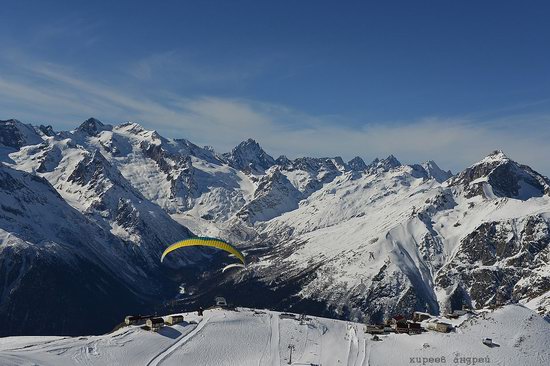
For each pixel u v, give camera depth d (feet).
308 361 539.29
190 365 531.50
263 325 632.79
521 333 574.56
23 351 522.88
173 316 626.23
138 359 532.73
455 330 604.49
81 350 536.01
